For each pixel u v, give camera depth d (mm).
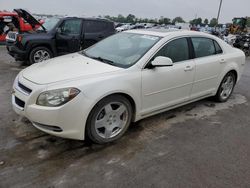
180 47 3904
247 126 3994
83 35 8070
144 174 2672
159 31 4059
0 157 2842
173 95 3869
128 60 3469
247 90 6098
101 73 3094
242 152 3203
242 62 5164
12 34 7863
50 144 3160
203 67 4207
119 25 32625
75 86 2801
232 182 2615
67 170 2674
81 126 2889
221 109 4680
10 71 7004
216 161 2975
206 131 3744
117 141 3318
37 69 3340
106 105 3059
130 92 3207
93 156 2953
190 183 2568
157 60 3332
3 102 4465
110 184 2496
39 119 2811
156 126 3820
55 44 7766
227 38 14773
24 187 2396
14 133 3385
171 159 2971
